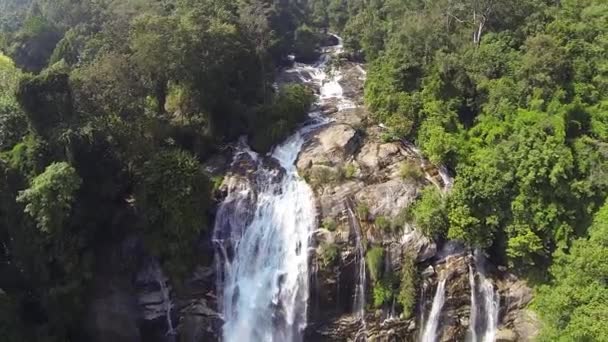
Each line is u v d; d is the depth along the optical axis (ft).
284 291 118.73
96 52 158.61
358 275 117.19
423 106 142.31
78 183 106.42
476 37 162.40
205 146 143.64
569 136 128.06
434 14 167.53
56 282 109.70
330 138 143.23
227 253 121.70
